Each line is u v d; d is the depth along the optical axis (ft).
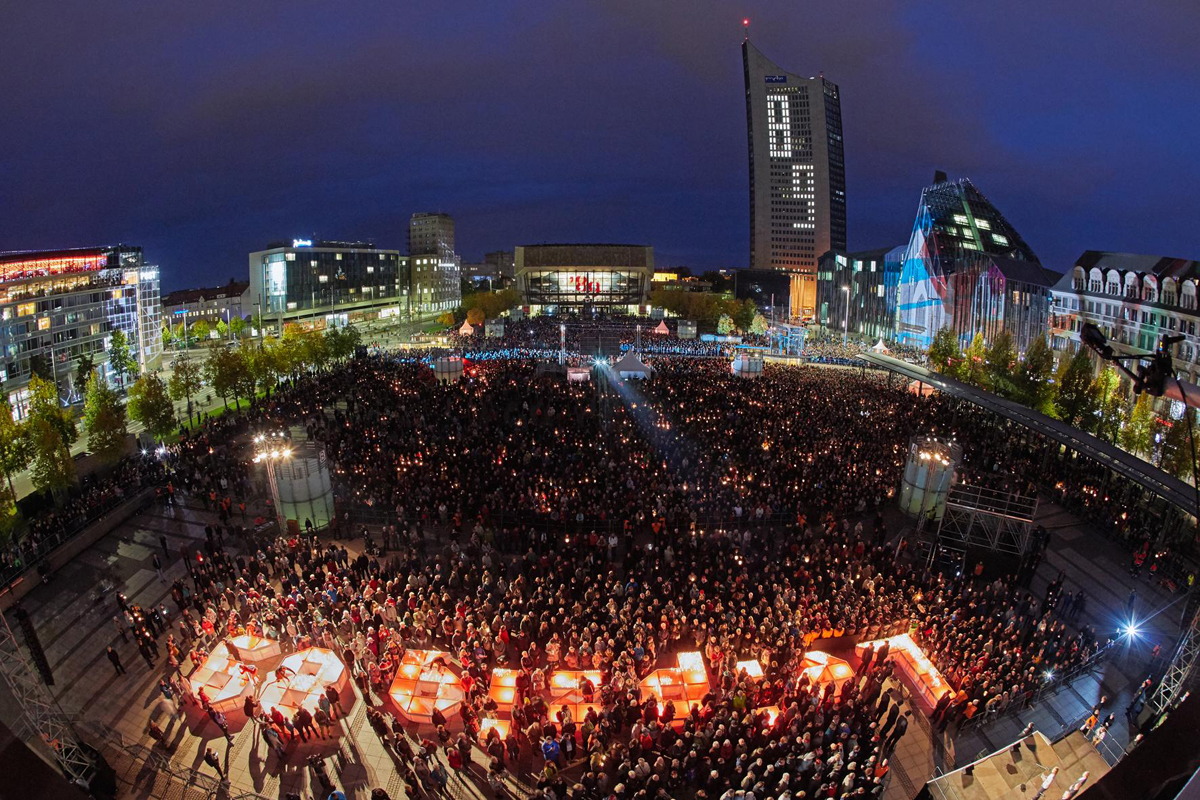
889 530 103.76
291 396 186.80
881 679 66.13
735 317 422.00
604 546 90.07
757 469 115.75
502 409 166.91
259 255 433.07
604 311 545.85
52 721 53.31
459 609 74.84
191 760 58.44
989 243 348.79
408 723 62.28
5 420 116.47
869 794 51.06
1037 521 110.01
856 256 437.99
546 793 50.03
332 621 74.69
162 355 327.88
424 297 608.19
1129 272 207.31
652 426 149.18
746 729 57.06
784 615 73.41
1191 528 102.01
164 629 78.74
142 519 108.47
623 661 65.31
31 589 87.86
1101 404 160.35
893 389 202.08
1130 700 68.54
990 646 68.59
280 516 99.71
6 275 205.77
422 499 103.55
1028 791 49.83
